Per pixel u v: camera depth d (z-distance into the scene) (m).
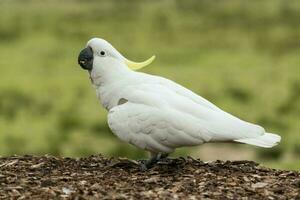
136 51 47.53
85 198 7.57
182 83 34.41
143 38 52.94
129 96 8.54
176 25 59.81
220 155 21.47
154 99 8.36
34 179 8.38
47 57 44.31
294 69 40.19
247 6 69.88
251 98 31.11
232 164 9.25
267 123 26.42
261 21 62.00
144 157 20.25
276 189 8.03
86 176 8.52
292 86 34.12
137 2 74.12
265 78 36.16
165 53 46.47
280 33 55.03
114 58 8.80
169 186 8.05
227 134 8.17
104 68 8.77
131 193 7.75
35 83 34.47
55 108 28.61
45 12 67.12
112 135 23.50
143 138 8.35
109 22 61.22
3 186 8.09
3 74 37.09
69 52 46.75
